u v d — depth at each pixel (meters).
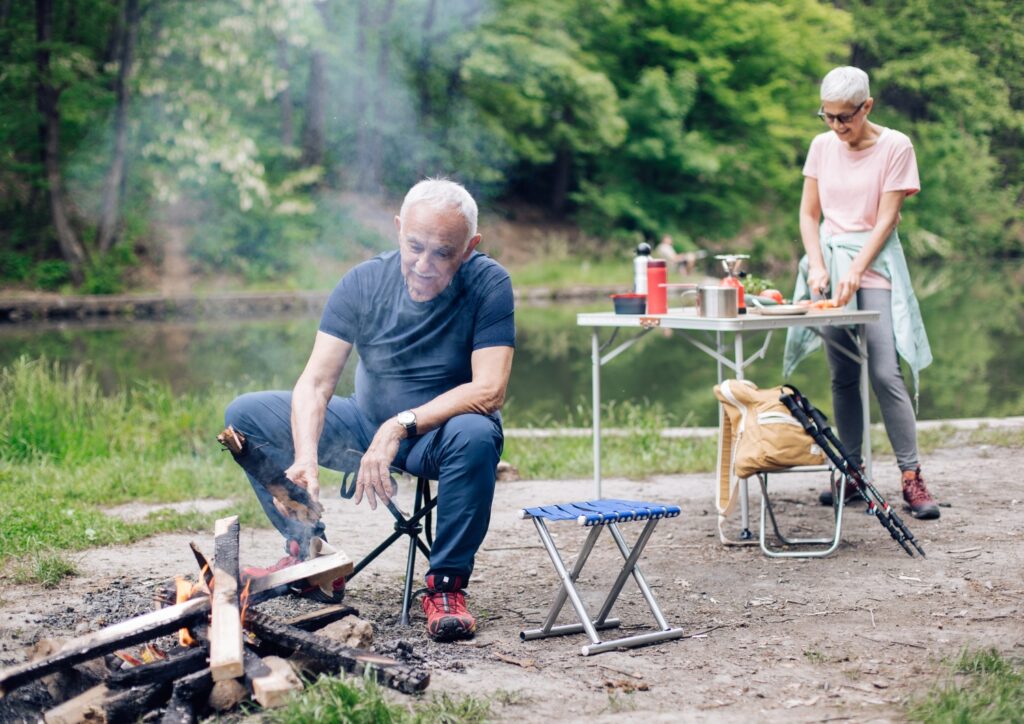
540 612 3.82
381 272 3.68
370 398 3.75
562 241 30.47
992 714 2.69
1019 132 27.17
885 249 5.36
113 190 24.70
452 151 30.06
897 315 5.30
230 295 23.88
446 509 3.46
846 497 5.52
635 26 32.59
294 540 3.79
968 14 26.27
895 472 6.37
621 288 27.50
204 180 24.67
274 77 25.47
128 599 3.96
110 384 11.76
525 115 30.86
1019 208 28.88
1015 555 4.46
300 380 3.65
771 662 3.25
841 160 5.46
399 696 2.88
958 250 30.73
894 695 2.95
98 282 24.03
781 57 32.56
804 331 5.64
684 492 6.05
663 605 3.90
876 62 28.33
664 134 31.41
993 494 5.70
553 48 30.38
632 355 15.33
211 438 8.05
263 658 2.93
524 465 6.87
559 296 26.84
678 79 31.45
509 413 10.22
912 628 3.56
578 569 3.53
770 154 33.12
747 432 4.52
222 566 3.08
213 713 2.75
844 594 3.98
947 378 11.96
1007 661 3.15
